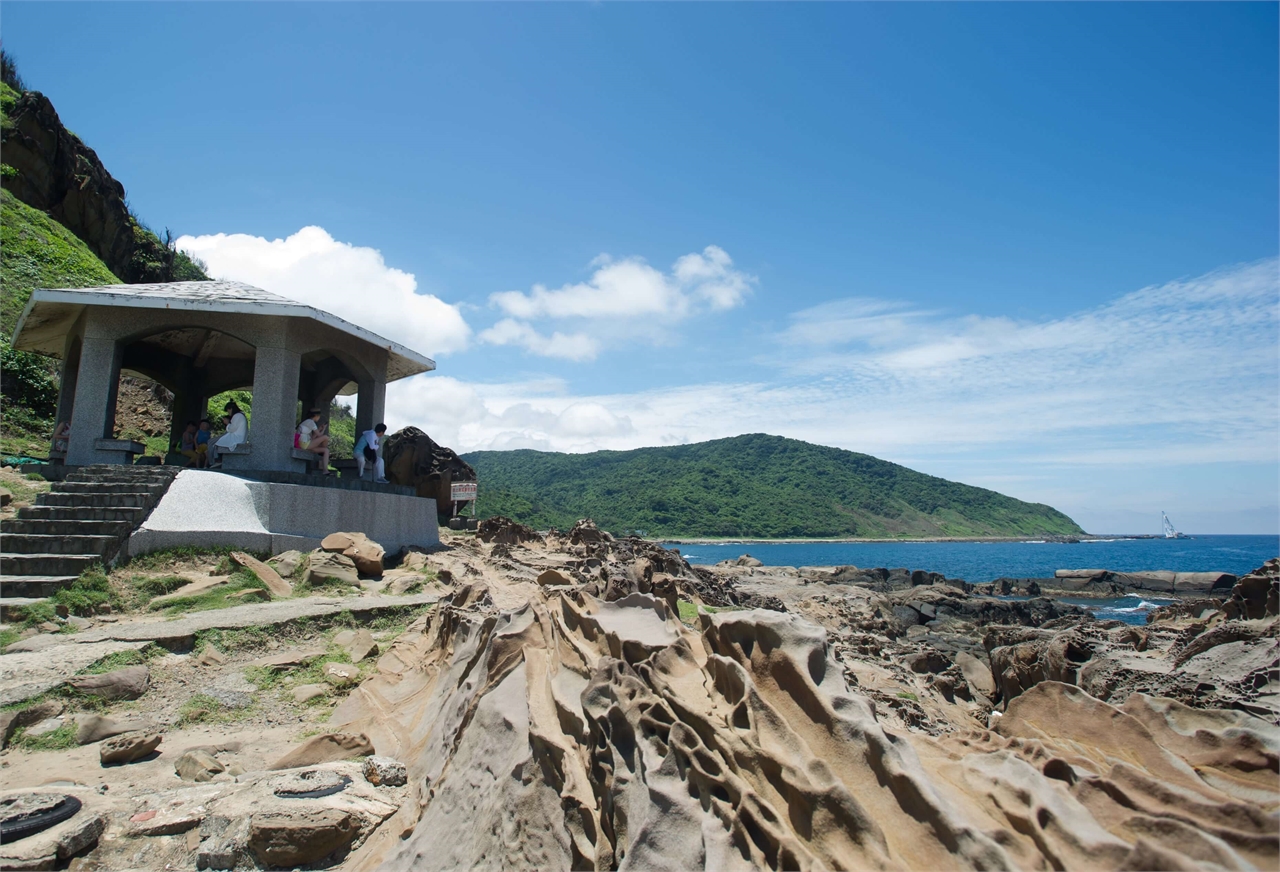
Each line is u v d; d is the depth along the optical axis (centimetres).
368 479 1631
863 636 1205
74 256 3058
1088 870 301
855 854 332
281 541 1269
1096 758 413
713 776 395
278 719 766
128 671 785
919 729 746
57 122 3631
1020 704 482
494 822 468
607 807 429
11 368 2255
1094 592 4538
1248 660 872
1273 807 357
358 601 1078
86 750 667
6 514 1205
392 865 496
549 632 645
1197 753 412
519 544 1944
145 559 1120
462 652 766
